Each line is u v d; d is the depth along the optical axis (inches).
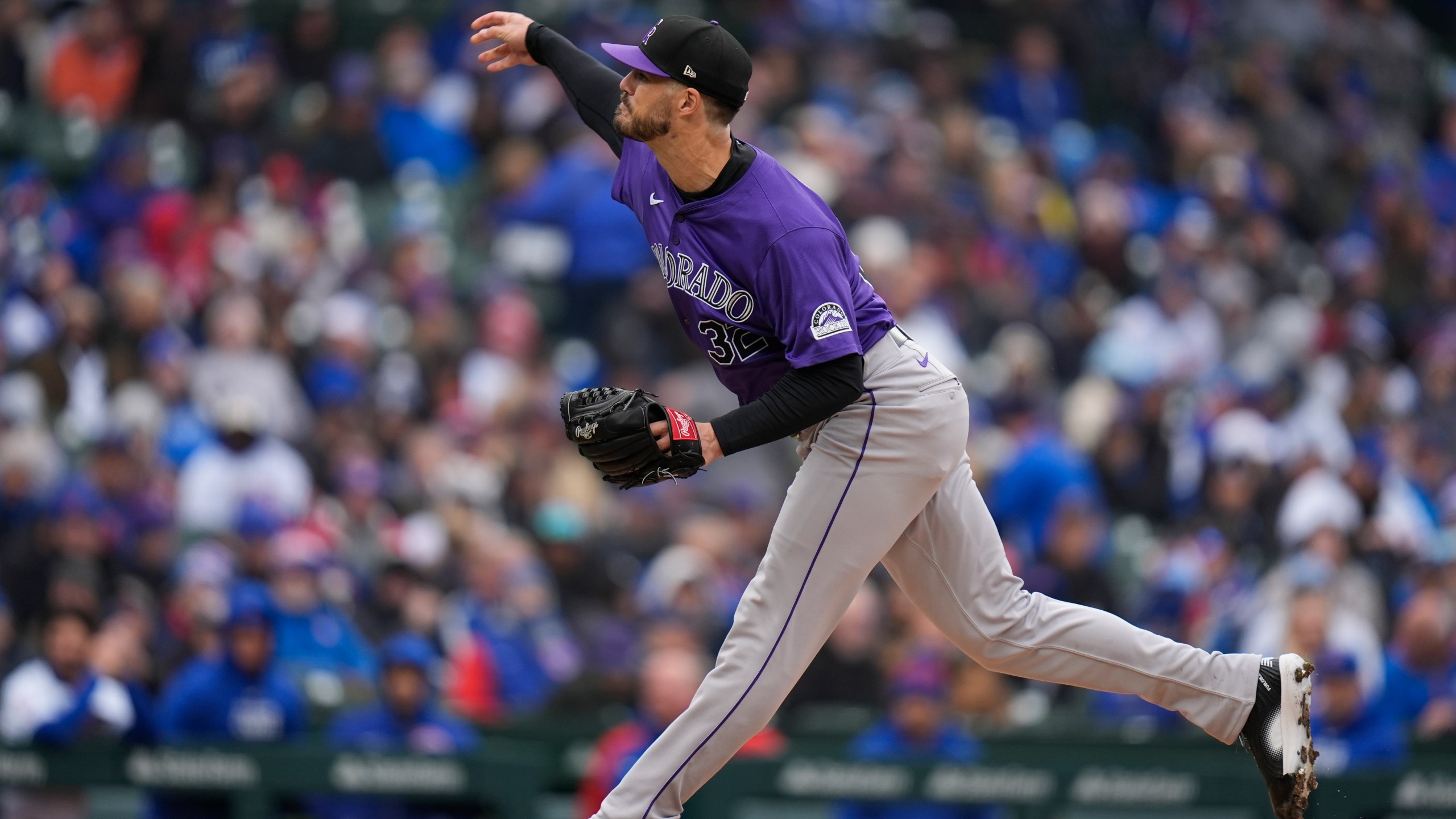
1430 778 932.0
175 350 1384.1
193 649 1022.4
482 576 1169.4
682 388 1470.2
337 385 1406.3
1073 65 2194.9
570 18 1942.7
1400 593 1256.8
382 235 1690.5
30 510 1211.9
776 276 513.7
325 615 1079.6
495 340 1502.2
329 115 1772.9
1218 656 558.9
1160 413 1512.1
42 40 1937.7
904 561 562.9
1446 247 2144.4
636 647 1165.1
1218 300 1777.8
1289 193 2126.0
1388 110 2375.7
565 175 1686.8
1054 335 1673.2
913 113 1893.5
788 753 960.9
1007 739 985.5
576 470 1374.3
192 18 1935.3
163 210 1611.7
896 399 533.0
